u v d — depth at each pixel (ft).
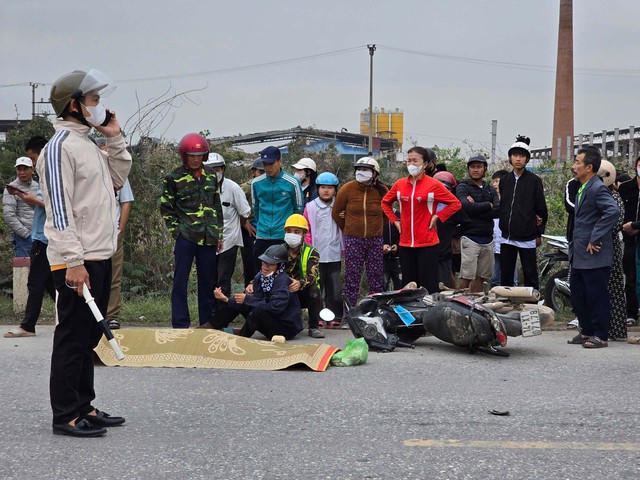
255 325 25.63
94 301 14.85
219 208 27.09
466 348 24.79
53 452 14.07
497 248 35.22
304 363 21.33
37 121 42.04
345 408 17.16
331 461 13.62
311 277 27.04
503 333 23.12
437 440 14.84
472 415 16.62
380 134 242.58
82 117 15.03
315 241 30.27
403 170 51.31
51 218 14.57
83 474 12.94
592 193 25.14
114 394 18.40
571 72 171.12
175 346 22.34
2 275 37.70
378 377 20.42
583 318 25.71
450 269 31.37
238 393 18.54
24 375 20.31
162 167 37.55
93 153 15.11
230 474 12.96
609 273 25.26
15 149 41.29
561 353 24.13
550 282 32.17
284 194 29.14
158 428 15.61
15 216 33.24
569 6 171.01
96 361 21.90
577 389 19.11
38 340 25.70
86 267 14.83
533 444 14.61
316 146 106.63
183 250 26.35
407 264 28.73
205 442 14.69
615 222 24.88
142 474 12.94
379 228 30.19
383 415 16.60
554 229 38.47
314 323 27.61
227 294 29.30
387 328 25.41
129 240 36.55
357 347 22.43
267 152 28.89
